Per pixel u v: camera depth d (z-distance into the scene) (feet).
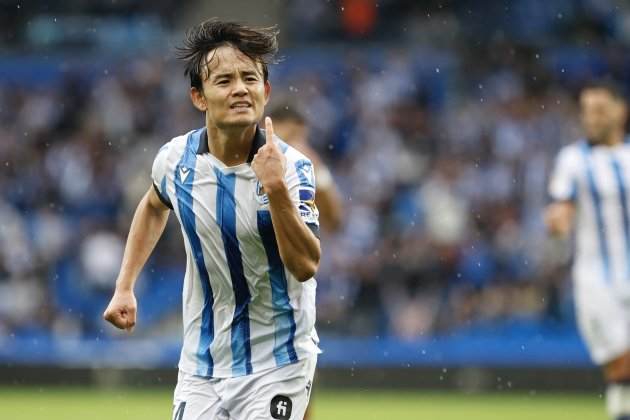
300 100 225.15
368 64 230.68
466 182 205.87
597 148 100.83
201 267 56.29
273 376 55.67
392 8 248.73
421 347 168.45
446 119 222.07
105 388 171.53
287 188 52.80
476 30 245.65
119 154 225.15
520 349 167.43
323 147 221.66
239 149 55.11
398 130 221.87
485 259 188.14
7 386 173.47
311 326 57.00
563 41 241.14
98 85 235.81
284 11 251.39
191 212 55.88
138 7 253.03
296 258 52.49
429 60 230.48
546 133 217.15
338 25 248.11
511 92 224.74
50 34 250.37
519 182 207.72
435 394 165.68
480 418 129.80
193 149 56.29
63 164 221.66
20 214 215.31
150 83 233.96
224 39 53.72
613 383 98.94
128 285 58.03
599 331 99.55
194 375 56.85
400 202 205.87
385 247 187.01
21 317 194.29
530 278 182.60
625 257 99.50
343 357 168.76
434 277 183.52
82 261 201.05
